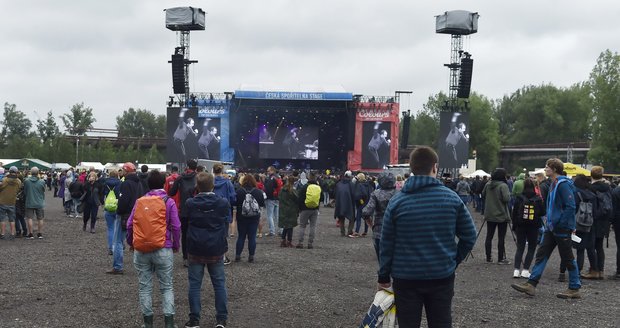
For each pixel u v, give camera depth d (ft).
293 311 26.53
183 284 32.73
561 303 29.30
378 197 32.94
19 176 57.06
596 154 195.00
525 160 366.84
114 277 34.40
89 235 57.98
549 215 30.55
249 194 41.27
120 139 321.32
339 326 24.06
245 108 163.84
